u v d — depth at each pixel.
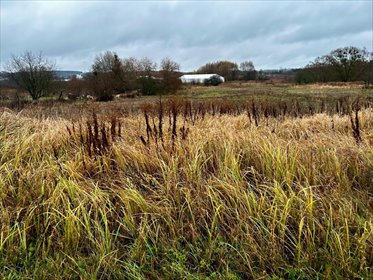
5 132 5.28
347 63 46.03
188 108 8.83
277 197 3.46
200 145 4.59
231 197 3.54
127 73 38.44
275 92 29.69
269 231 3.22
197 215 3.49
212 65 82.38
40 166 4.16
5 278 2.83
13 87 31.34
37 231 3.31
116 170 4.39
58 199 3.55
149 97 32.84
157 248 3.16
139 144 4.87
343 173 4.12
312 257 3.01
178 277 2.90
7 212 3.38
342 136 5.40
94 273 2.84
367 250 3.00
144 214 3.40
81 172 4.25
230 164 4.18
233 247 3.09
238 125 6.66
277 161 4.12
